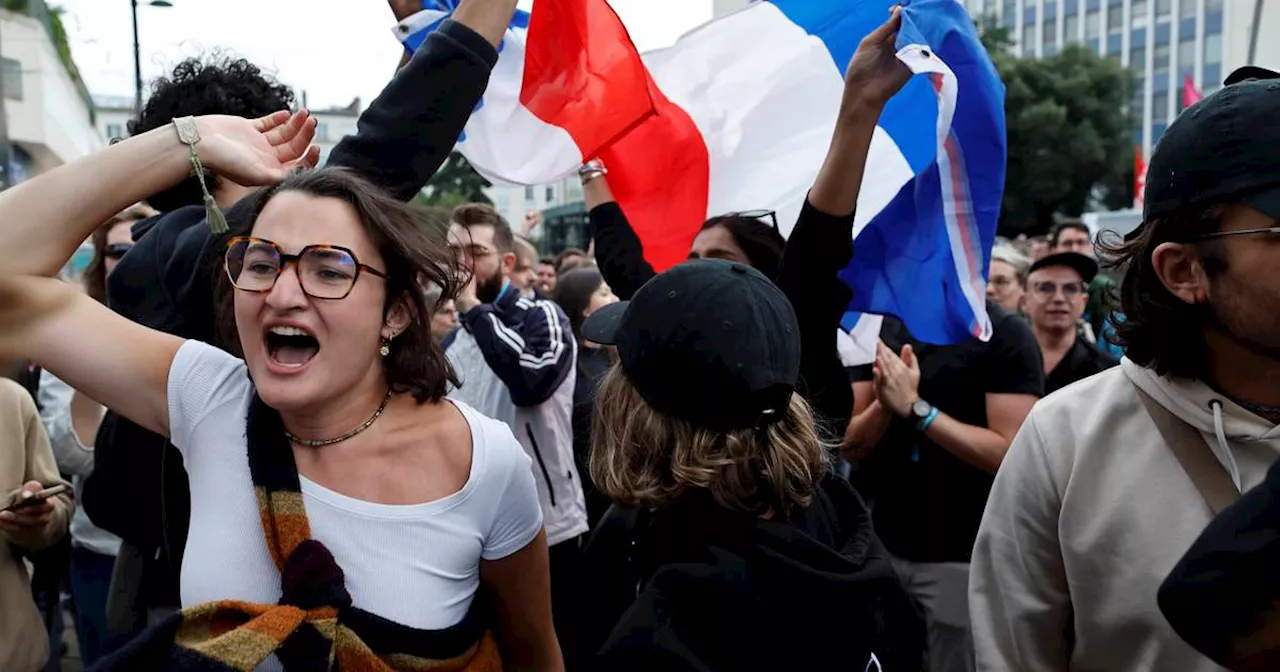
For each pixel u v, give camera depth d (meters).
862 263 2.63
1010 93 31.75
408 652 1.29
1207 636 1.10
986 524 1.82
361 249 1.34
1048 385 4.20
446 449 1.41
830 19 2.73
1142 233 1.57
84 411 3.51
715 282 1.45
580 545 3.47
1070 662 1.74
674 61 2.83
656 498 1.44
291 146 1.55
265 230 1.33
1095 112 32.09
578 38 2.46
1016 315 3.35
